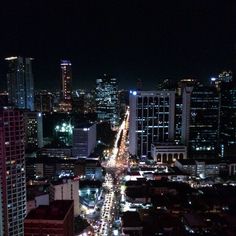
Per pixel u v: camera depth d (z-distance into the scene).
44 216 168.50
